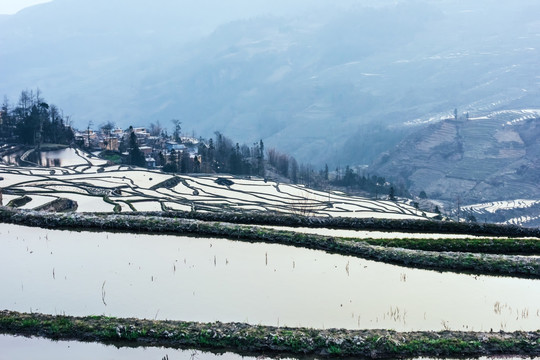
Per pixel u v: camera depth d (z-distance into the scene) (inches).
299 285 1235.9
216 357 933.2
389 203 5226.4
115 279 1238.9
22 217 1642.5
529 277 1332.4
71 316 1020.5
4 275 1250.0
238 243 1520.7
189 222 1600.6
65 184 4475.9
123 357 919.7
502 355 957.8
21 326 982.4
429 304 1160.2
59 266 1312.7
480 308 1147.9
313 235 1530.5
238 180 5644.7
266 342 957.8
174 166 6678.2
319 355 947.3
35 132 7027.6
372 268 1358.3
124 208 3676.2
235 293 1181.7
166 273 1283.2
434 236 1724.9
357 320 1078.4
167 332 971.9
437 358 949.8
